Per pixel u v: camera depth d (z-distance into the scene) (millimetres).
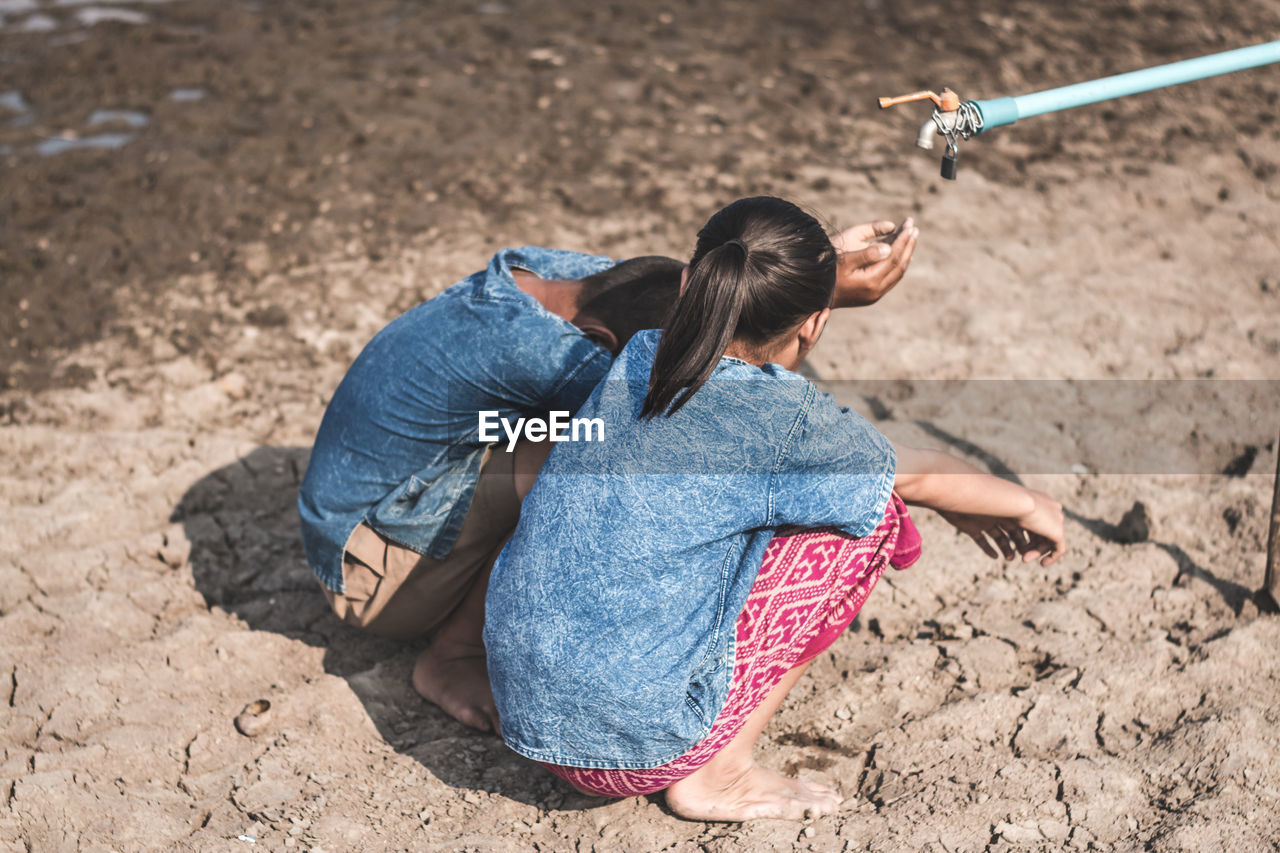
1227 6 7223
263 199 4887
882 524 2268
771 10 7125
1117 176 5270
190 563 3070
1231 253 4672
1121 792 2359
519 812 2373
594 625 2010
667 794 2320
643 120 5645
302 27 6637
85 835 2260
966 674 2707
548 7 7047
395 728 2594
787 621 2184
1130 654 2736
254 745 2508
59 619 2854
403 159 5227
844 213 4848
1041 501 2410
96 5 6910
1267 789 2348
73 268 4402
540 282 2496
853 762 2490
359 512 2459
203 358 3936
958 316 4203
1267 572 2824
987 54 6512
